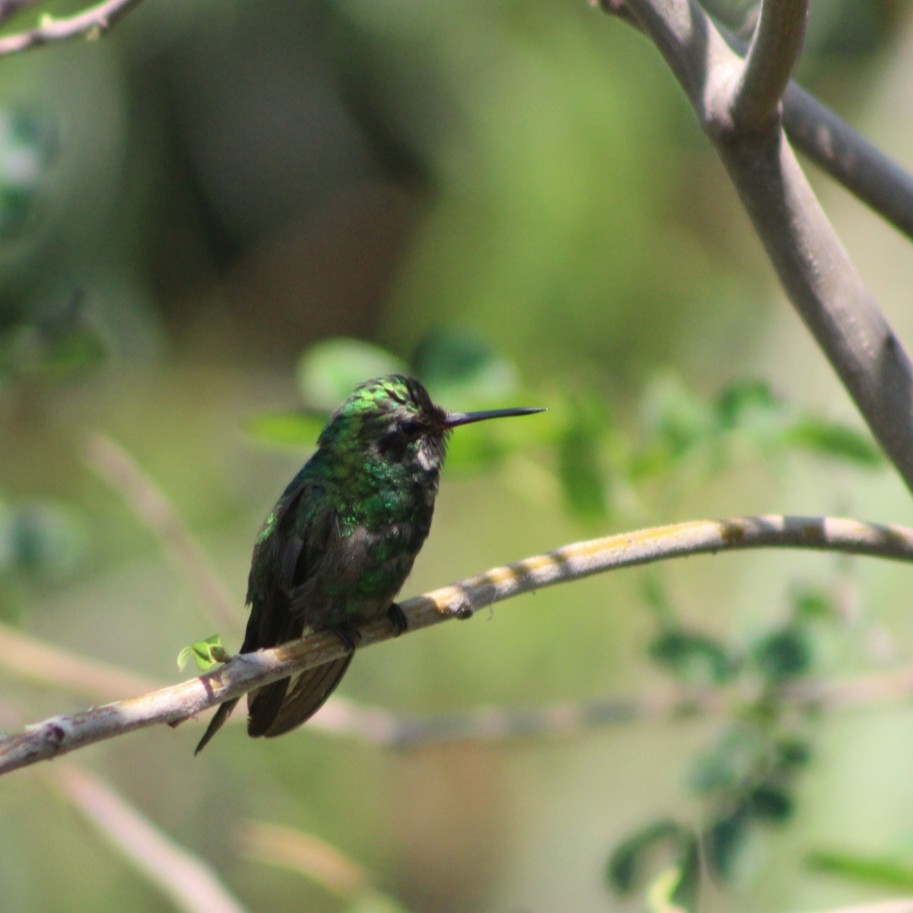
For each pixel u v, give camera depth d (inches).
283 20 572.1
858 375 156.2
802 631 249.4
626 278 536.7
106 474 299.6
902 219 173.2
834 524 156.7
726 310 555.2
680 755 478.0
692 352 546.9
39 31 194.4
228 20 568.1
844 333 156.2
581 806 503.8
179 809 474.3
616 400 517.7
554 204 530.6
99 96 532.7
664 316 545.0
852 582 257.3
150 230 565.9
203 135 580.4
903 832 248.4
